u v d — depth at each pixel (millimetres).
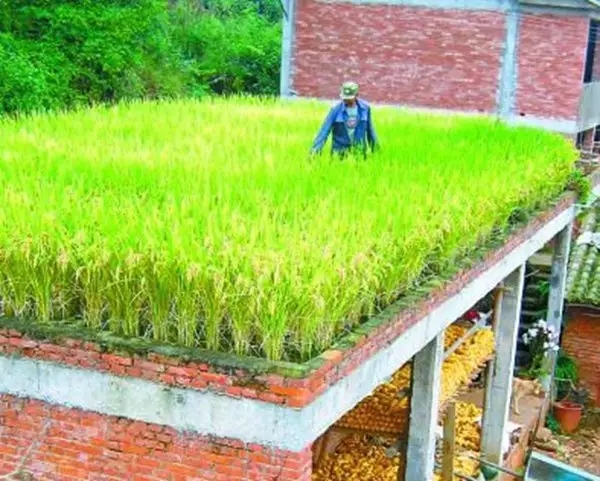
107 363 7656
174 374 7465
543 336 17156
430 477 10648
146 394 7594
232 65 33656
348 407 7910
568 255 16984
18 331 7887
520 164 13156
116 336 7734
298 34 23656
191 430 7516
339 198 9586
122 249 7773
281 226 8266
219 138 13477
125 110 16359
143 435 7684
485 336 13547
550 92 22422
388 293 8773
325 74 23672
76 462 7945
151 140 13016
